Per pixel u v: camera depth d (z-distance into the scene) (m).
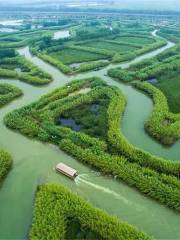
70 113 58.41
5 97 64.00
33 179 41.00
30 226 34.00
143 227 34.16
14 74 78.94
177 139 49.88
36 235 32.09
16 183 40.28
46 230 32.56
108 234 32.38
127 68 86.00
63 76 80.50
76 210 34.84
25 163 44.03
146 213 35.84
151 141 49.84
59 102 61.12
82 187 39.62
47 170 42.66
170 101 63.47
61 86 72.31
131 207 36.62
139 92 69.81
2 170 41.22
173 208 36.06
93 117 56.72
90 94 64.94
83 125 54.22
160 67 82.62
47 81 74.75
